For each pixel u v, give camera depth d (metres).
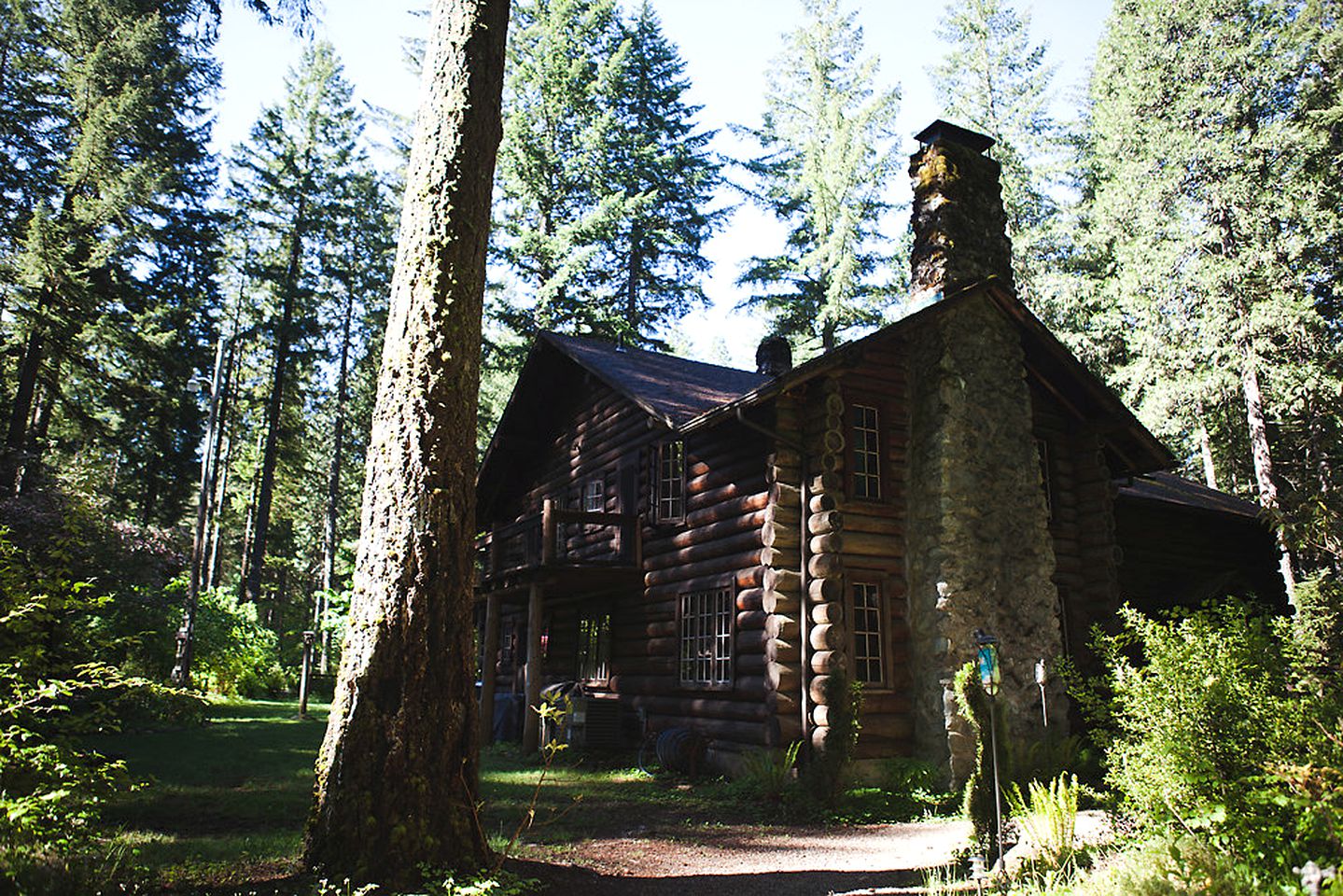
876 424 12.48
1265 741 5.15
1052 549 12.27
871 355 12.54
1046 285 26.48
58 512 15.34
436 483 6.02
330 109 34.94
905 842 8.09
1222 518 17.20
